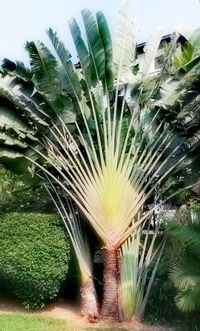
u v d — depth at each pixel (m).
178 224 7.06
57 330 7.54
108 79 8.61
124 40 9.27
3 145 8.98
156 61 11.77
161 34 9.53
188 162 8.77
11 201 10.41
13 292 9.20
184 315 7.83
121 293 8.09
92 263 8.88
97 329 7.59
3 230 8.86
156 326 7.85
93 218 8.25
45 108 8.91
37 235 8.66
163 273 8.10
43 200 9.91
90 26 8.45
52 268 8.51
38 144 9.22
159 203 8.59
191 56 8.63
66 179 8.59
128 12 9.55
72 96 8.85
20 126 8.98
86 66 8.54
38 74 8.65
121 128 8.55
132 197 8.29
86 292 8.38
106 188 8.19
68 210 9.26
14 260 8.62
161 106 8.69
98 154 8.60
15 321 8.06
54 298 9.05
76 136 9.00
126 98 9.15
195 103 8.91
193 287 6.22
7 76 9.07
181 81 8.73
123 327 7.75
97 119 8.60
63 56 8.69
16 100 8.80
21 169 9.25
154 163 8.53
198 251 6.70
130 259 8.22
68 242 8.81
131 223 8.32
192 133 9.07
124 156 8.42
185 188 8.59
